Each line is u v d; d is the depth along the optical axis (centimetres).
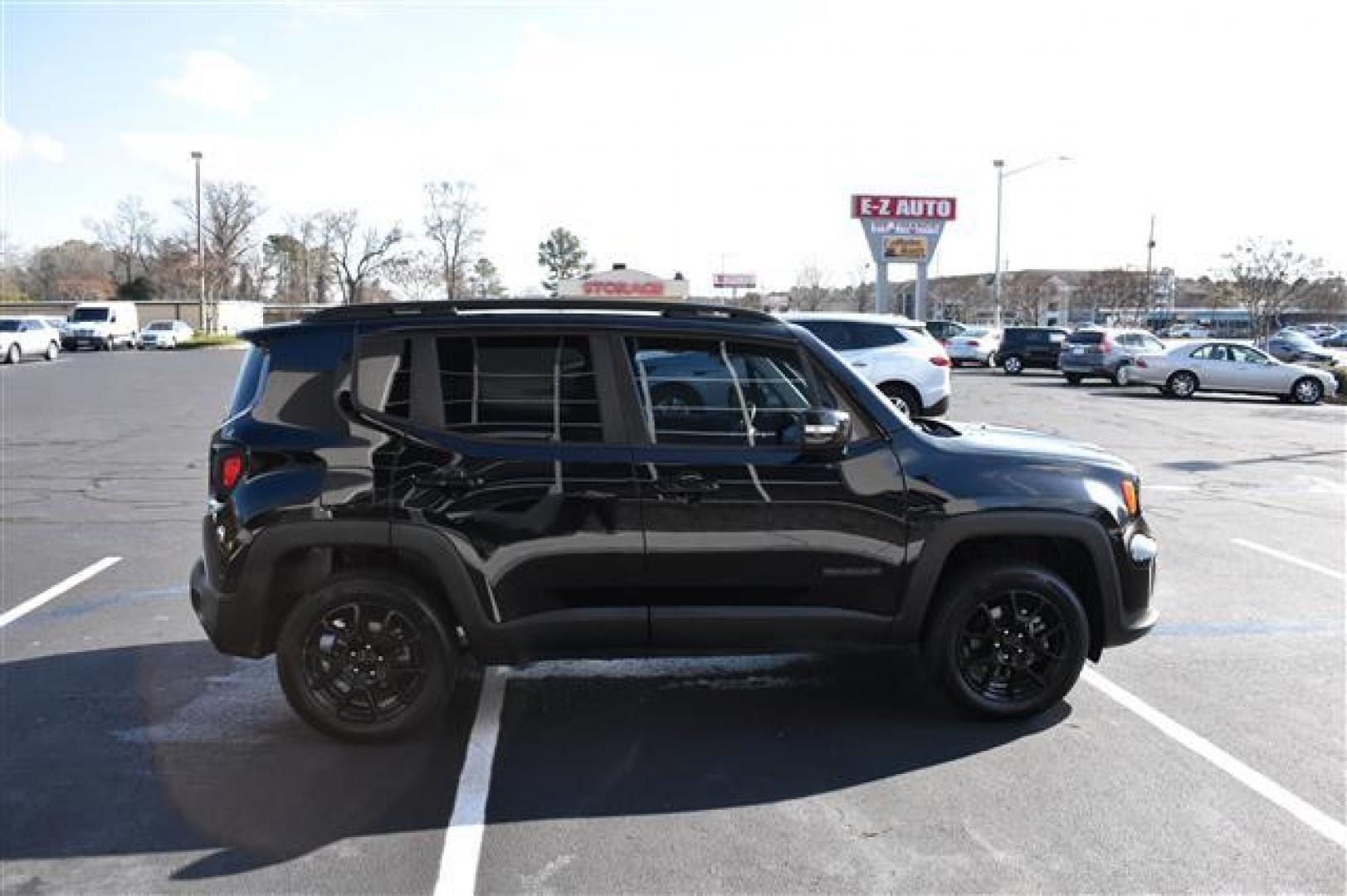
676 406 453
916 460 464
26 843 369
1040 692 477
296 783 417
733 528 448
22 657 566
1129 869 355
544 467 441
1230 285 4328
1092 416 2016
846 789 414
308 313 467
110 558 791
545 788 413
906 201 4197
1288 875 352
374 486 434
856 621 461
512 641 444
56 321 4903
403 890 340
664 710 496
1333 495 1119
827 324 1417
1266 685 534
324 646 444
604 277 6962
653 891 340
